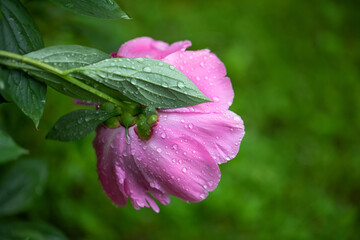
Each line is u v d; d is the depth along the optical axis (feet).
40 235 1.90
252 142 3.52
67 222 2.66
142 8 3.59
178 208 2.93
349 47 4.54
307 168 3.58
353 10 4.81
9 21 1.20
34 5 1.85
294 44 4.34
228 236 3.02
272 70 4.07
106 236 2.75
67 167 2.70
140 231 2.90
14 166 1.93
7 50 1.20
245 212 3.09
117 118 1.32
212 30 4.05
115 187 1.37
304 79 4.13
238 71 3.85
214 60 1.32
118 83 1.20
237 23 4.23
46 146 2.62
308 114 3.90
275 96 3.89
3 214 1.89
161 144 1.30
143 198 1.35
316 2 4.72
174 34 3.51
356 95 4.13
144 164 1.31
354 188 3.59
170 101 1.20
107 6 1.19
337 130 3.84
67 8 1.19
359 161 3.68
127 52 1.34
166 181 1.31
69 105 2.74
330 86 4.14
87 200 2.82
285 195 3.36
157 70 1.20
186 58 1.31
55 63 1.20
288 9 4.58
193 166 1.29
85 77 1.21
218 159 1.29
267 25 4.39
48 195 2.62
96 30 2.00
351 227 3.21
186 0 4.28
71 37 2.15
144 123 1.30
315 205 3.33
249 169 3.33
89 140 2.63
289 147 3.66
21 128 2.31
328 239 3.15
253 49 4.12
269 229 3.13
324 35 4.50
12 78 1.19
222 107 1.30
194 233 2.97
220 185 3.14
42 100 1.21
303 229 3.16
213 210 3.07
